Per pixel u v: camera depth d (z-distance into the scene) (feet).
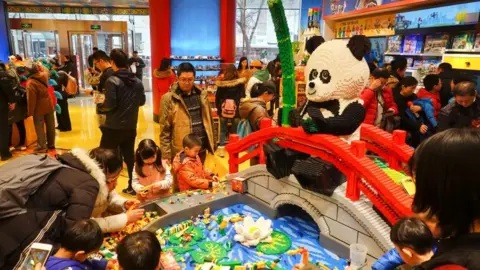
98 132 23.18
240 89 18.17
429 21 17.31
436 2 17.25
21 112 18.58
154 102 25.96
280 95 17.33
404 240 4.32
